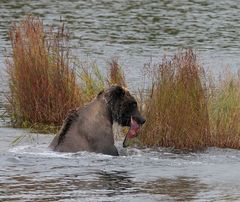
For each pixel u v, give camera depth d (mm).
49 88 58594
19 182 39625
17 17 116750
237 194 38125
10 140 50688
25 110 58688
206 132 50875
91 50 90688
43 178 40500
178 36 104562
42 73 58781
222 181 40844
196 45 97312
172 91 51031
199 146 50438
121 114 47344
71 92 58844
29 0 136875
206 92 52438
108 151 46406
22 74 58938
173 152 48750
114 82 58719
